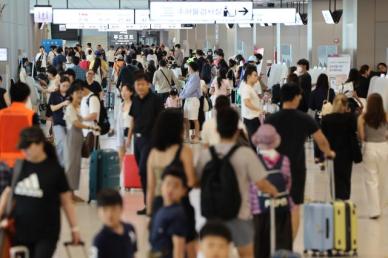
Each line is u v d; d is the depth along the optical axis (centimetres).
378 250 1448
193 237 1040
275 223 1140
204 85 3198
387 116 1873
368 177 1738
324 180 2242
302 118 1282
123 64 4262
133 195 1967
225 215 989
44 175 986
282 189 1136
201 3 4034
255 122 2111
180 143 1068
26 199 984
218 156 1005
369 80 2808
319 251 1387
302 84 2753
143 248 1427
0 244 984
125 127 1925
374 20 3850
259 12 4369
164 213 964
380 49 3856
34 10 4772
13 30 3922
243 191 1012
